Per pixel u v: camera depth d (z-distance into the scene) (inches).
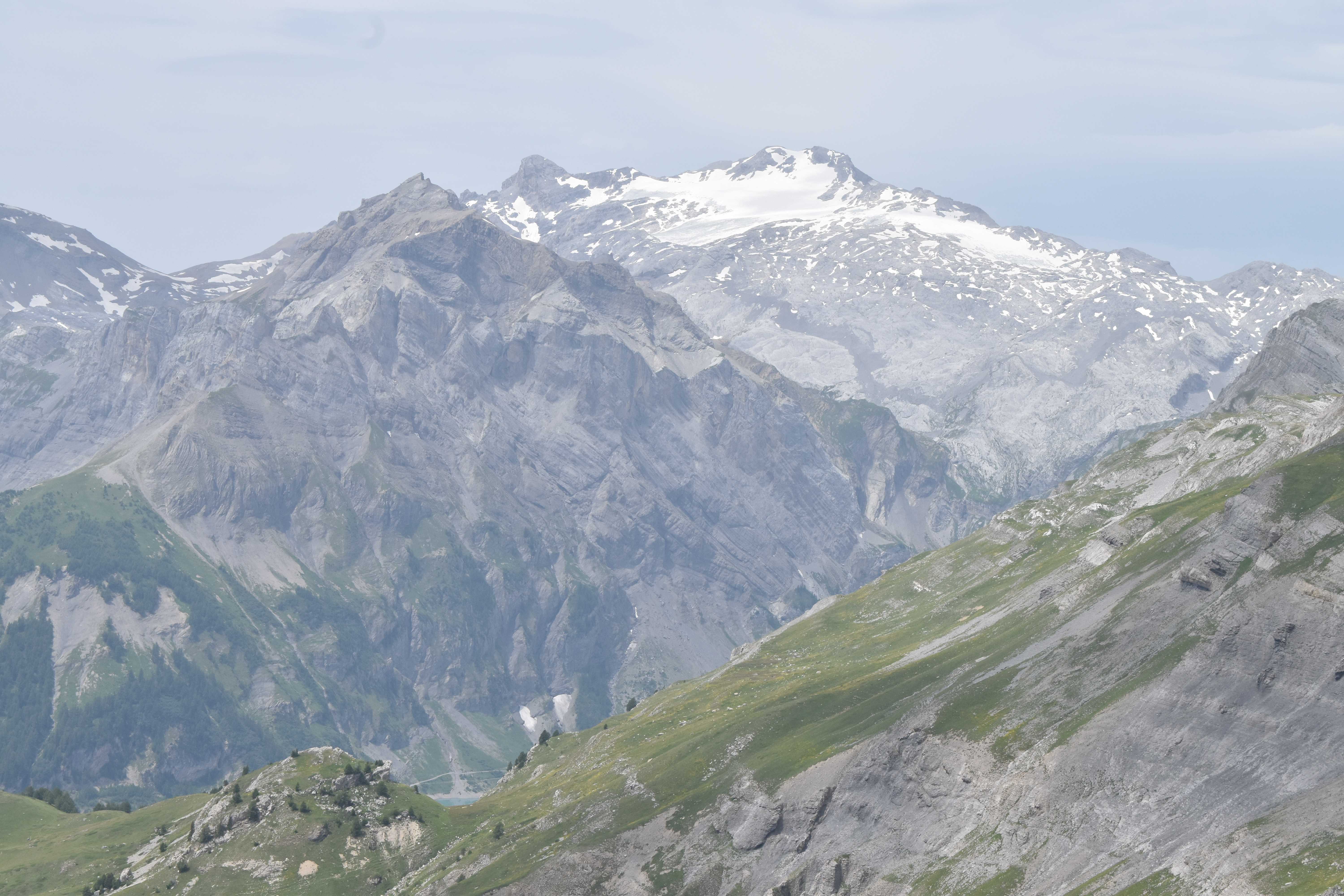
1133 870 7224.4
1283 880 6427.2
